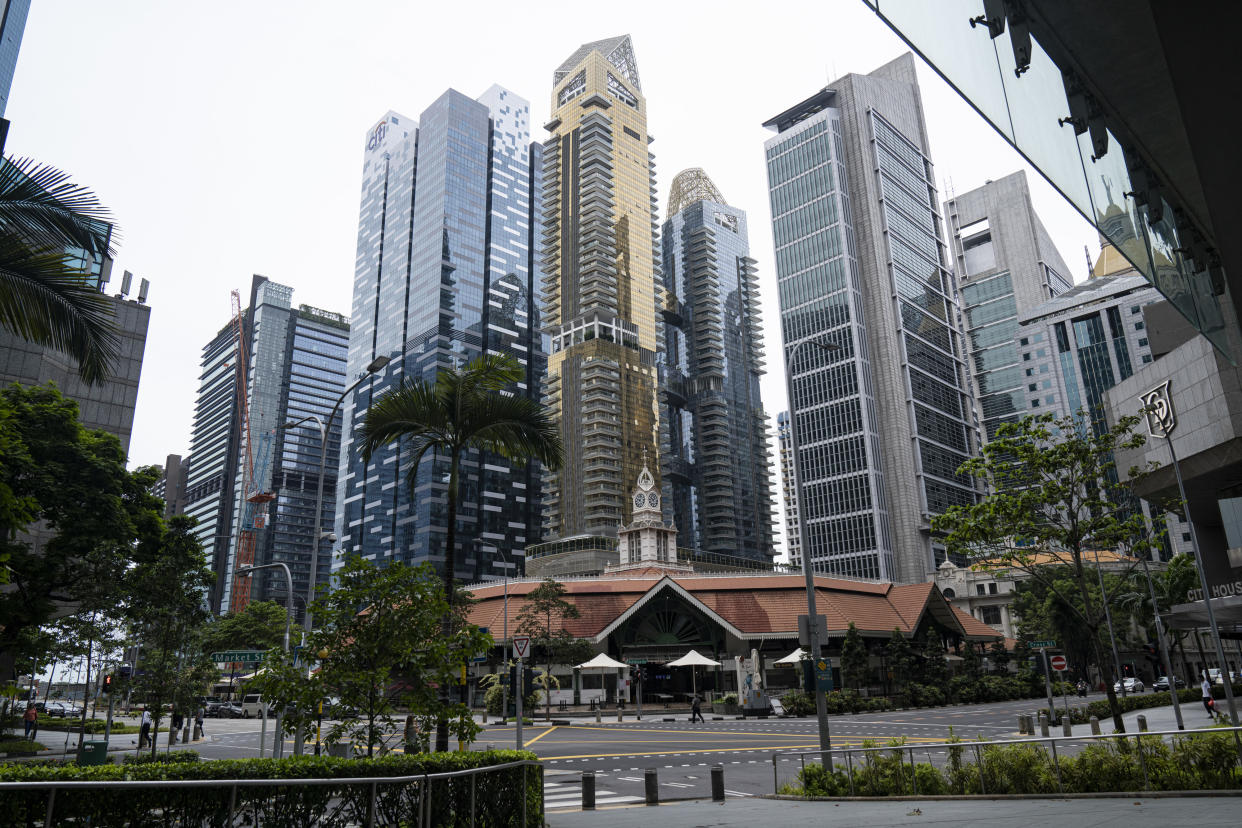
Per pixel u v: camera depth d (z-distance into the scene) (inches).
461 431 968.9
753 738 1582.2
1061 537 1027.3
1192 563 2268.7
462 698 703.1
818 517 6811.0
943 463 6939.0
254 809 357.4
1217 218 295.1
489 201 7775.6
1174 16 208.4
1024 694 2785.4
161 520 1454.2
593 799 771.4
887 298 7047.2
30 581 1318.9
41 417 1339.8
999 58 211.6
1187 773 599.5
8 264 544.4
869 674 2561.5
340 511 7593.5
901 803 677.3
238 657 3235.7
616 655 3181.6
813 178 7470.5
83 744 1171.3
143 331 2388.0
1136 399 1734.7
